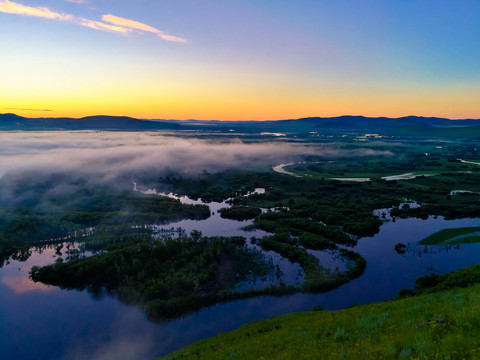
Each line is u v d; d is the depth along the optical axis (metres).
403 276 110.31
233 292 100.00
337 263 120.56
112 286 107.31
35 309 97.75
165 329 86.75
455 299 28.80
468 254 126.12
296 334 34.50
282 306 94.44
